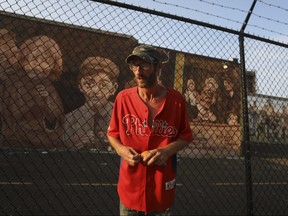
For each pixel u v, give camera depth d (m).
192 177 8.95
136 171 2.22
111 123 2.40
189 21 3.65
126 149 2.19
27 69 13.63
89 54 14.16
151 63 2.19
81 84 14.70
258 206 5.88
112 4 3.33
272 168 10.54
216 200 6.31
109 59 14.34
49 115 14.21
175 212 5.18
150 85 2.24
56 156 11.85
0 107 13.36
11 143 13.45
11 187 6.41
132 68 2.26
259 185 8.10
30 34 13.34
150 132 2.24
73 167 9.53
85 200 5.80
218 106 15.68
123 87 15.10
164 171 2.24
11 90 13.48
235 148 11.80
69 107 14.59
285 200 6.55
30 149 12.98
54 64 14.14
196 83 14.95
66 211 4.64
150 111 2.28
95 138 14.73
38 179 7.39
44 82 14.05
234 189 7.23
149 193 2.21
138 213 2.28
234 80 15.42
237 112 15.76
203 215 5.08
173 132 2.29
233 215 5.20
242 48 3.88
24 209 4.96
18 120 13.62
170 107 2.30
